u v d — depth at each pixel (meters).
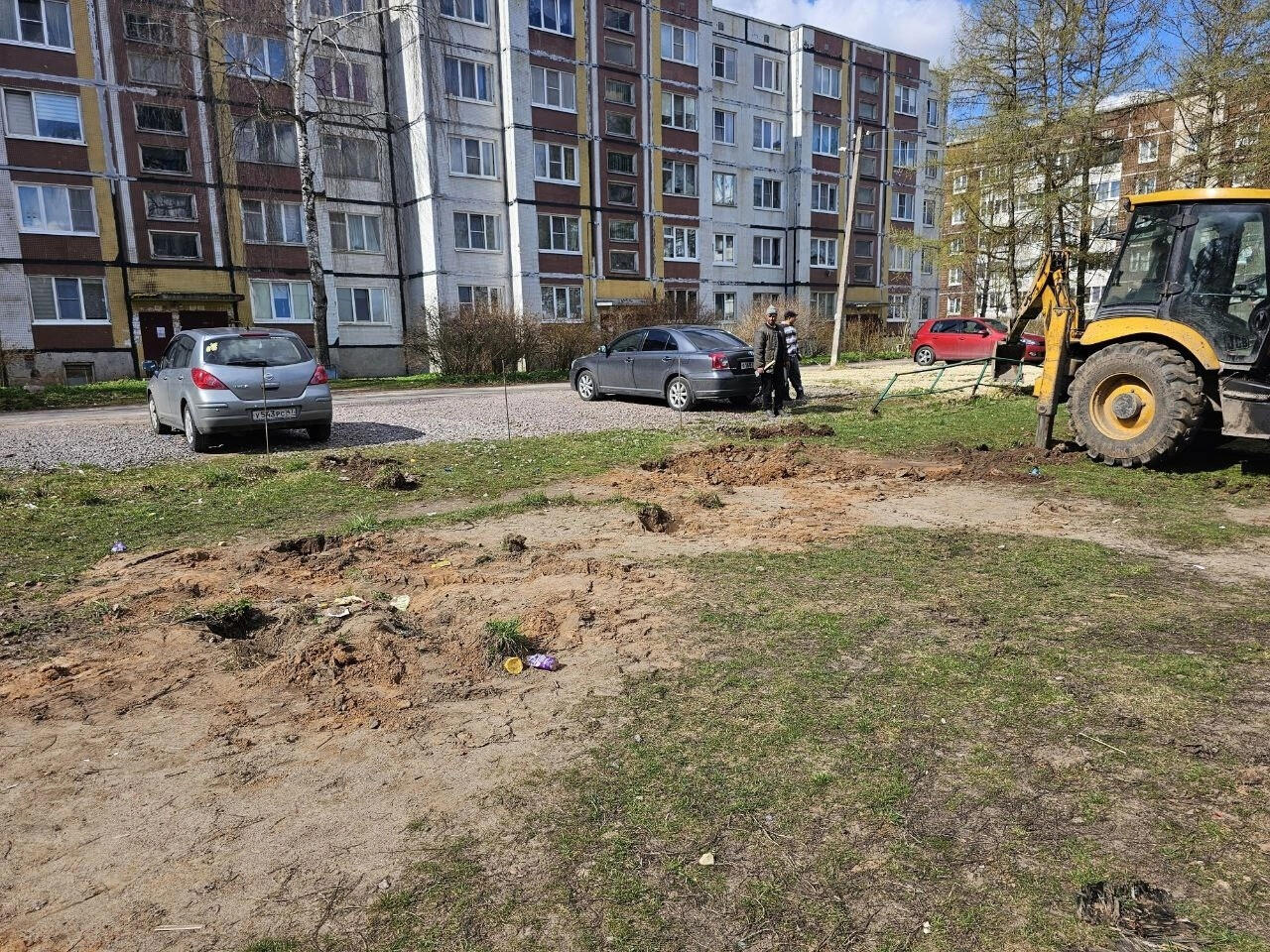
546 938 2.07
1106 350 8.45
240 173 29.88
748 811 2.59
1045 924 2.09
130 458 10.17
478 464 9.34
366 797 2.71
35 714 3.29
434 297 32.62
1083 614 4.25
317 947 2.06
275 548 5.70
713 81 41.50
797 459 9.15
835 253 46.78
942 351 27.11
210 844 2.48
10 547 5.84
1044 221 28.52
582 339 28.39
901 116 48.53
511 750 3.00
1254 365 7.52
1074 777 2.74
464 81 32.69
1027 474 8.03
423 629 4.14
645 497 7.45
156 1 25.88
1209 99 25.56
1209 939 2.03
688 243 40.47
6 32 25.70
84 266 27.52
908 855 2.37
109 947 2.06
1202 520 6.27
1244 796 2.62
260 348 10.77
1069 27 26.72
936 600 4.48
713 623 4.19
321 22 25.08
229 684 3.55
